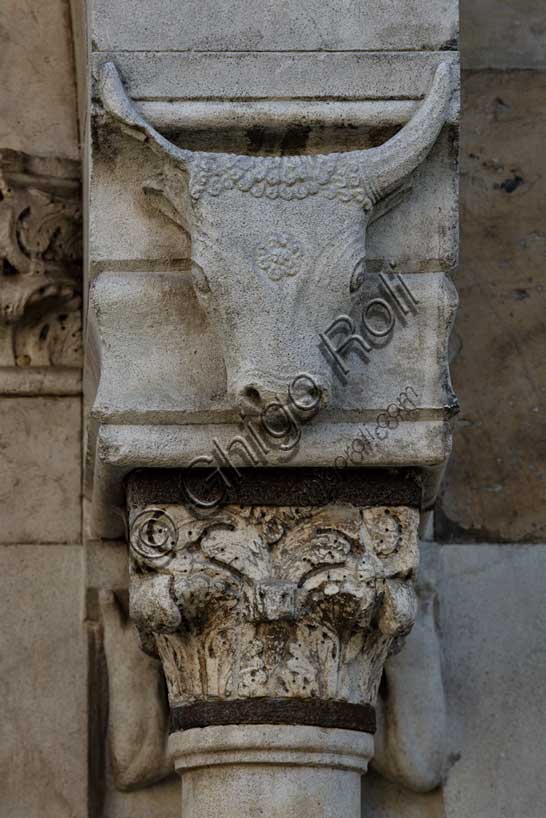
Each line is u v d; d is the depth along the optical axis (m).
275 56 4.04
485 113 5.07
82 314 4.87
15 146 4.92
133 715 4.55
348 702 4.18
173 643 4.22
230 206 3.89
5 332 4.84
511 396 4.90
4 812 4.54
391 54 4.05
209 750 4.14
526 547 4.80
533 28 5.12
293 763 4.13
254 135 4.04
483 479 4.83
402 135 3.98
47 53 4.96
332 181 3.92
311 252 3.87
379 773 4.59
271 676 4.13
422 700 4.58
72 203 4.86
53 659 4.65
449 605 4.74
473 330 4.93
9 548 4.72
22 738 4.59
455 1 4.08
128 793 4.59
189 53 4.03
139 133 3.96
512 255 4.98
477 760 4.62
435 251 4.05
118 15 4.03
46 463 4.80
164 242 4.05
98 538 4.70
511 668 4.71
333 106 4.03
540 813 4.60
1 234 4.79
